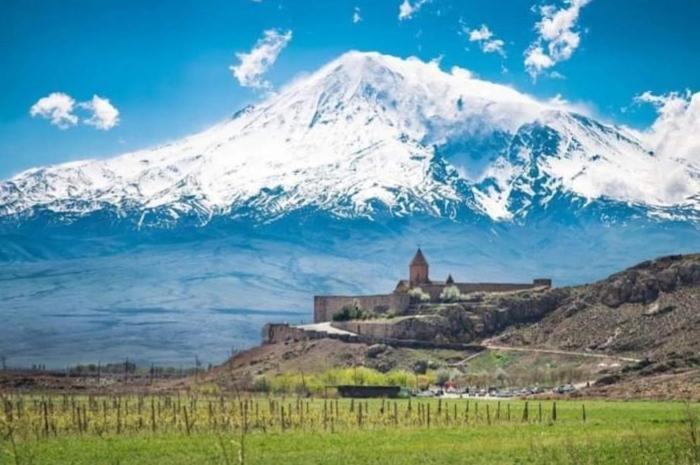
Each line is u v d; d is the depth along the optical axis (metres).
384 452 182.00
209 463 168.88
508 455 176.00
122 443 194.62
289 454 178.88
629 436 192.75
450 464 167.50
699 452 133.50
